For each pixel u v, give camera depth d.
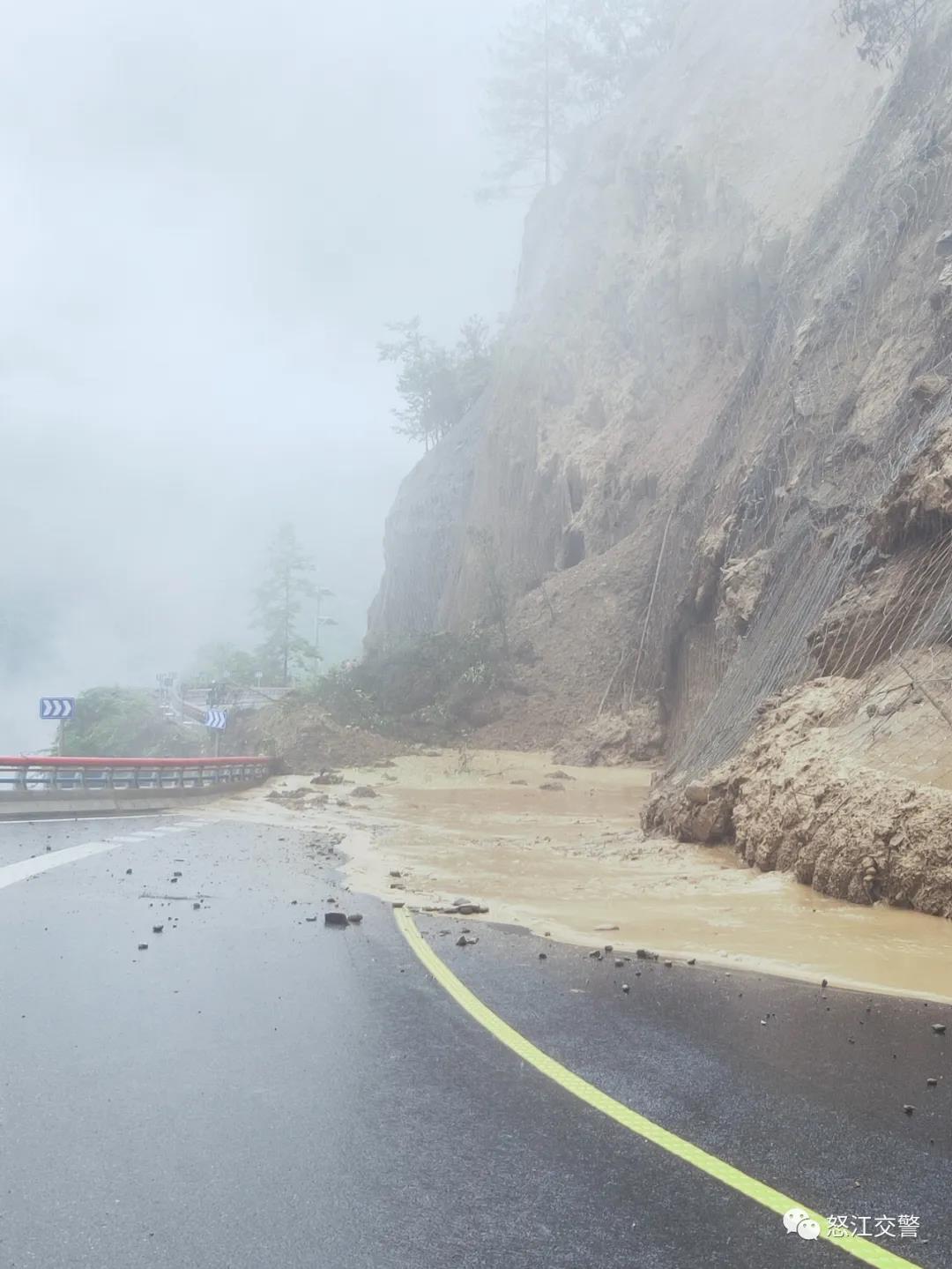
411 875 15.37
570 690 49.38
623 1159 4.53
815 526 24.11
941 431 17.89
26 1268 3.53
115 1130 4.86
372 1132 4.84
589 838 20.91
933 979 8.62
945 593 15.57
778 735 16.64
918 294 28.41
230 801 32.12
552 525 67.69
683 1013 7.32
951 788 12.22
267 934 10.16
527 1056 6.12
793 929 10.84
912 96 36.12
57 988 7.64
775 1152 4.62
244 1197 4.13
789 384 34.47
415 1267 3.55
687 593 38.16
